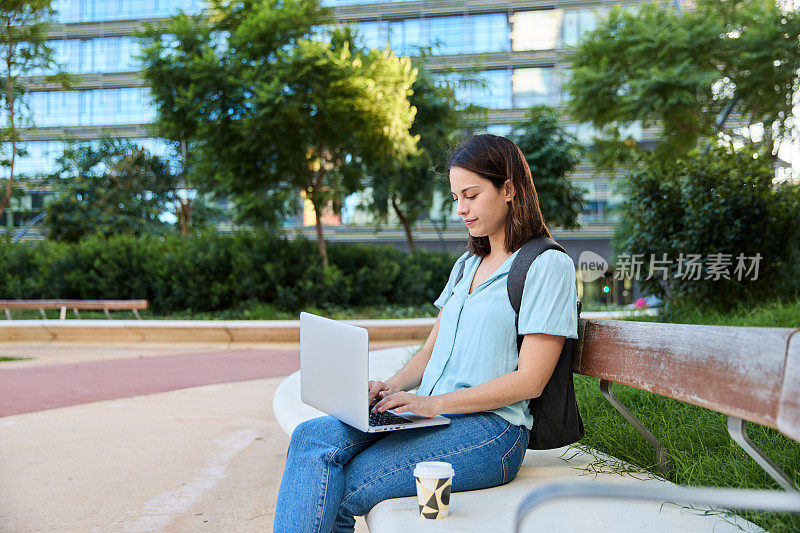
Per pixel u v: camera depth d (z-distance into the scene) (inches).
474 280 87.3
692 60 487.8
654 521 67.8
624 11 528.4
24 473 145.3
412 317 566.3
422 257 676.1
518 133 753.0
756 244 294.5
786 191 299.4
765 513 69.4
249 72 504.7
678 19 506.0
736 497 44.2
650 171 317.4
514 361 80.1
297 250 576.4
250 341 417.4
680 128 494.3
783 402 53.7
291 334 416.5
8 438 177.9
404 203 757.9
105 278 569.6
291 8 521.3
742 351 60.3
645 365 75.7
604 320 86.8
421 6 1266.0
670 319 281.9
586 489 45.2
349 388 73.9
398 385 90.0
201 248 577.6
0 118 703.7
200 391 254.4
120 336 422.9
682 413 114.2
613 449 100.3
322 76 496.1
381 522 67.6
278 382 276.7
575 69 526.3
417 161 586.2
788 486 60.4
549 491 46.0
